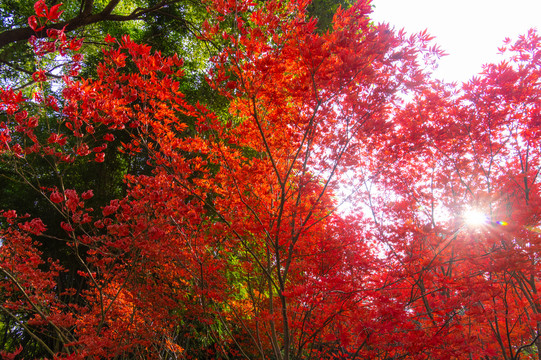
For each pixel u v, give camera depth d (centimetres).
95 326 501
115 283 548
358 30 335
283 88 363
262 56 350
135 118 405
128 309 533
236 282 605
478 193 429
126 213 378
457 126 447
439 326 345
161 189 372
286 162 455
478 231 364
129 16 775
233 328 693
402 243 390
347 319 367
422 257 389
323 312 384
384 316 322
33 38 273
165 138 413
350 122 407
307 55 322
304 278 453
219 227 395
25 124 295
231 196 442
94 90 329
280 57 344
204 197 433
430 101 466
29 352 876
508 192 453
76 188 917
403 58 348
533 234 320
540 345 420
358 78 367
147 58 354
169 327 605
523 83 420
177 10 1000
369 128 376
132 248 422
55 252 879
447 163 514
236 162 433
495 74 421
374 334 325
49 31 274
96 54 1050
